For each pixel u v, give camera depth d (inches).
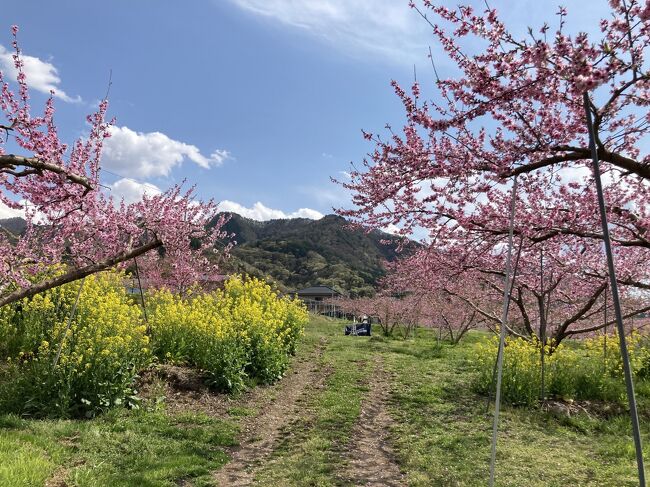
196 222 422.9
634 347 422.6
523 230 251.0
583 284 408.8
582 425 289.3
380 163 244.5
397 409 325.7
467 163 211.3
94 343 267.4
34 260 251.8
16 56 200.4
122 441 224.5
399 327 1171.3
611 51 142.7
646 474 203.8
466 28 171.8
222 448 238.1
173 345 346.0
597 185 130.1
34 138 210.2
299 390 377.1
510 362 345.1
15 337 302.8
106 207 274.8
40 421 230.8
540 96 169.5
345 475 205.8
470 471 208.8
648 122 197.5
